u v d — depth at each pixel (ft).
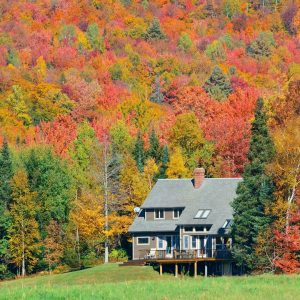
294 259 506.89
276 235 504.43
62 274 588.50
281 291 337.93
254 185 527.81
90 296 323.37
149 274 565.12
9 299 319.06
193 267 587.27
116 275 559.38
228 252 571.69
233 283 367.04
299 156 525.34
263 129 573.74
